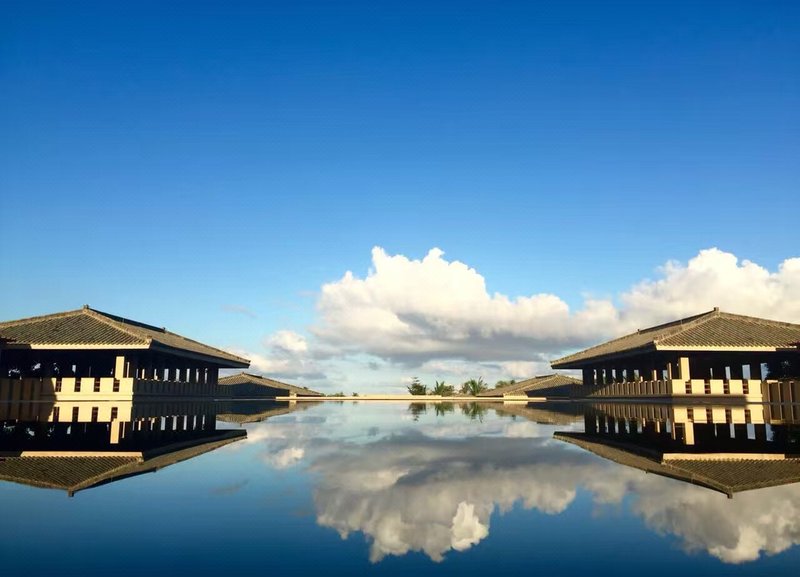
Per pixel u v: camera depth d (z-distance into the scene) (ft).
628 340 126.41
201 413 76.59
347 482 22.63
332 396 189.57
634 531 15.47
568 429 49.93
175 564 13.00
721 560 13.08
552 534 15.24
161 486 21.84
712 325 101.30
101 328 92.63
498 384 217.36
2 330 91.25
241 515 17.30
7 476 24.09
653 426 52.85
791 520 16.55
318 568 12.71
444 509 17.99
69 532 15.49
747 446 35.50
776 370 109.19
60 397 88.79
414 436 43.16
